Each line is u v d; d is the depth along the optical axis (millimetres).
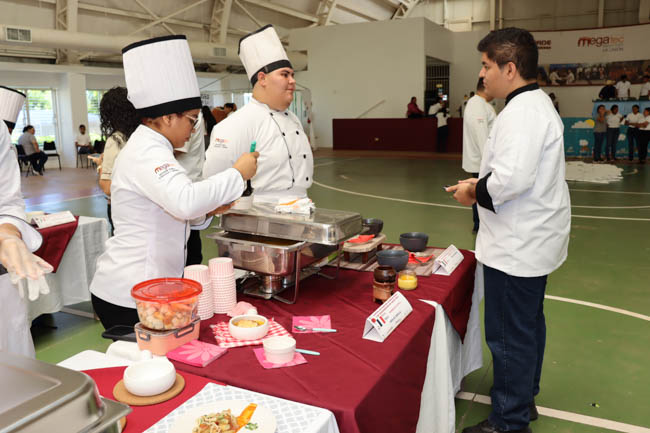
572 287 3879
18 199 1529
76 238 3279
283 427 1077
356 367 1379
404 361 1501
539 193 1762
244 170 1607
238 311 1724
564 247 1891
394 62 15523
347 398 1221
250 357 1438
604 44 14430
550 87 15125
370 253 2398
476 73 16922
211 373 1342
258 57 2309
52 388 552
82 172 12469
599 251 4805
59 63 13531
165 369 1237
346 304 1848
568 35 14703
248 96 18016
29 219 3094
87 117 14141
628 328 3156
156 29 14203
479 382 2592
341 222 1826
